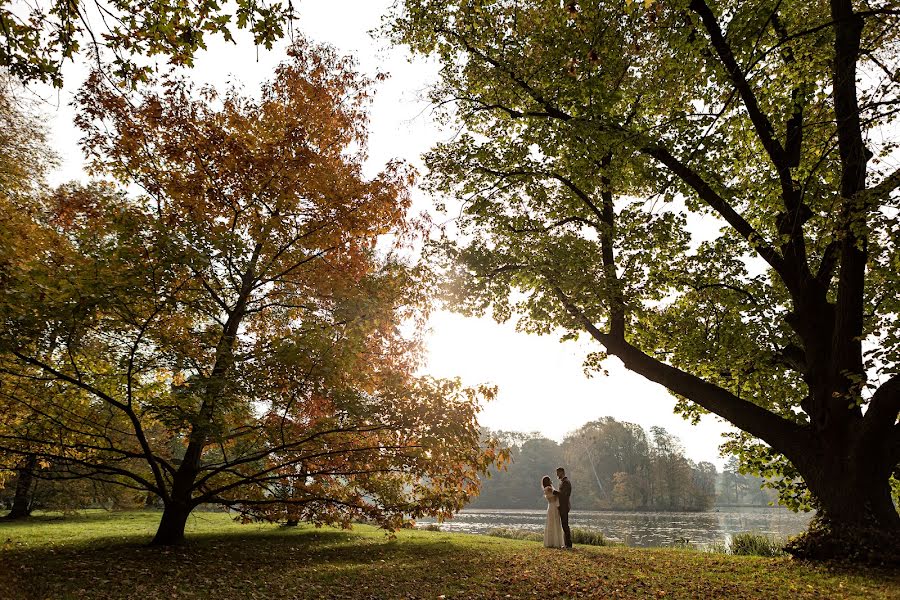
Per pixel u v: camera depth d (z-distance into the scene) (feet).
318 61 41.32
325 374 31.65
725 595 23.31
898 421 34.45
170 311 30.66
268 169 35.12
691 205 46.32
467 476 37.01
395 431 36.24
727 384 50.11
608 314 43.60
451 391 36.52
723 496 517.55
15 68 19.43
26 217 35.60
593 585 25.62
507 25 44.27
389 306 38.01
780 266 39.40
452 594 23.47
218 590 22.49
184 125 34.63
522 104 46.83
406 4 45.29
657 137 37.45
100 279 27.50
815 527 33.86
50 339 27.71
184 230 30.91
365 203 37.06
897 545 30.45
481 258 44.39
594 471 330.13
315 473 35.47
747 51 33.06
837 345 34.27
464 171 46.73
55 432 32.89
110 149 33.88
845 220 29.81
